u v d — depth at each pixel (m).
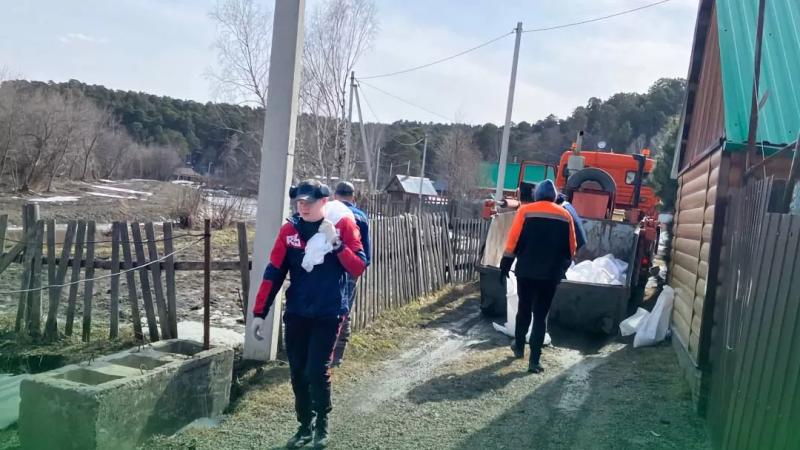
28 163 30.86
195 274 11.02
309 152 23.25
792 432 2.68
